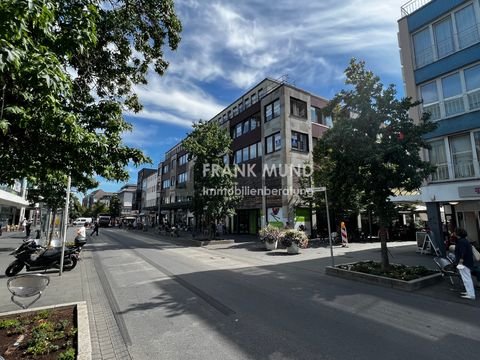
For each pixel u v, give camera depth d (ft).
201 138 73.46
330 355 13.44
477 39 40.93
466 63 41.52
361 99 30.81
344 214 74.23
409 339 15.20
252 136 99.14
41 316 17.16
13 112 11.42
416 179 27.84
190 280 29.84
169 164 191.42
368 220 83.87
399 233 82.07
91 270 35.76
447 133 42.93
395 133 30.04
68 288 26.58
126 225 194.08
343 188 33.12
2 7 8.67
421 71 47.03
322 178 69.72
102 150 15.92
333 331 16.28
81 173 18.38
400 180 28.66
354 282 28.81
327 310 19.99
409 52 48.80
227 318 18.49
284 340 15.12
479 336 15.58
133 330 16.65
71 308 19.02
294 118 87.51
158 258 46.55
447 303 21.49
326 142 32.30
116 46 27.07
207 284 28.02
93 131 17.34
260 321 17.92
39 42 11.81
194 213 76.69
